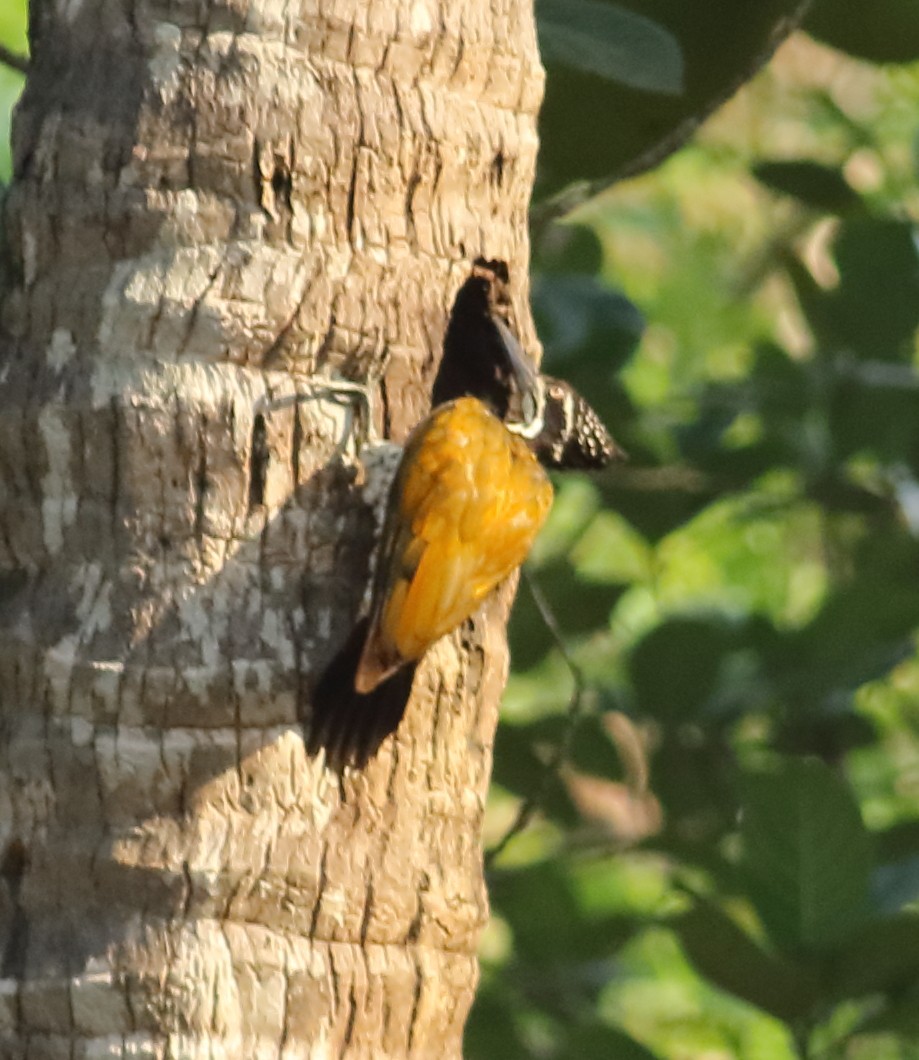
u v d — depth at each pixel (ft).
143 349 26.99
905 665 57.67
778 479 54.60
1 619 27.25
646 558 58.23
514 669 48.70
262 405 27.17
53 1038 26.40
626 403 49.96
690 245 68.95
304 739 27.12
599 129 43.32
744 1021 51.78
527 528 28.63
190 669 26.66
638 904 54.70
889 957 36.76
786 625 49.57
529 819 45.57
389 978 27.71
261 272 27.20
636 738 49.37
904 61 45.27
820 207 52.80
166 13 27.40
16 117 28.35
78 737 26.63
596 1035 42.32
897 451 51.55
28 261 27.63
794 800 36.60
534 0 38.22
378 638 26.94
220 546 26.96
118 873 26.45
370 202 28.07
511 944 49.24
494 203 30.04
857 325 51.96
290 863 26.89
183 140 27.20
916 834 45.93
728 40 43.19
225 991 26.35
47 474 27.12
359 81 27.91
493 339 30.81
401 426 28.84
